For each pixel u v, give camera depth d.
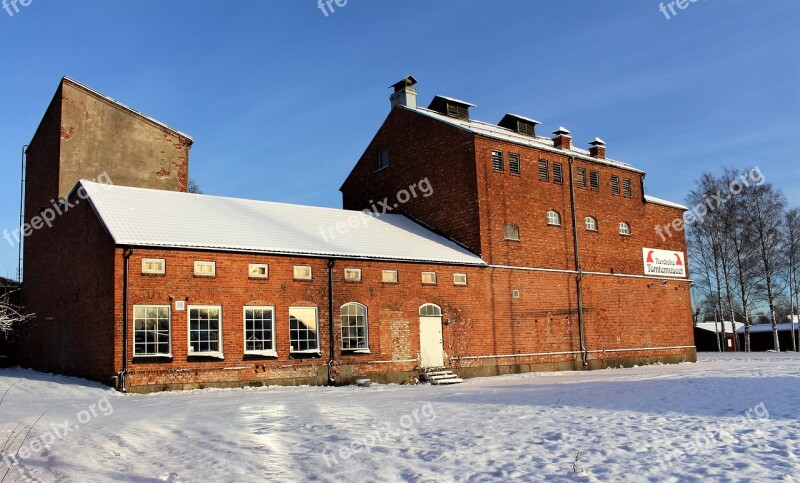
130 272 20.64
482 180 29.86
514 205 30.91
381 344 25.70
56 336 26.67
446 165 31.34
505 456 9.84
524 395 17.69
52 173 29.56
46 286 28.81
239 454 10.45
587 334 32.72
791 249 50.97
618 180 36.41
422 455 10.13
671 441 10.50
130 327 20.39
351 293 25.27
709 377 21.45
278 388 22.03
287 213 28.53
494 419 13.24
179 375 20.95
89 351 22.41
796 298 54.56
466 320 28.27
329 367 24.17
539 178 32.28
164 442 11.48
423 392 19.94
